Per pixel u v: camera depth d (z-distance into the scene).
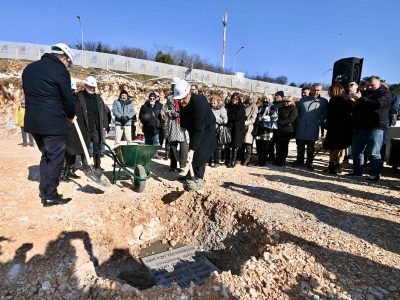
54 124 3.77
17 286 2.91
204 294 2.75
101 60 28.64
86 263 3.39
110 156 8.05
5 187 5.28
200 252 4.63
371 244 3.62
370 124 6.06
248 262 3.26
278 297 2.71
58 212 4.41
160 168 7.17
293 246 3.56
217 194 5.33
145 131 8.36
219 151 7.54
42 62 3.72
